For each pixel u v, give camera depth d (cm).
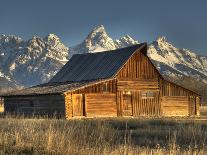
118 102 6862
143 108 7150
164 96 7400
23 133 1986
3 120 2945
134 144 2388
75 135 2205
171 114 7425
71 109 6294
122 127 3894
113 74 6856
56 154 1688
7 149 1714
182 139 2681
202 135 2708
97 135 2355
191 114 7606
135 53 7181
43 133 1975
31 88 7594
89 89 6531
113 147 1975
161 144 2495
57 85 7244
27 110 6988
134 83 7100
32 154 1673
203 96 15488
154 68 7338
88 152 1711
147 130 3291
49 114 6506
